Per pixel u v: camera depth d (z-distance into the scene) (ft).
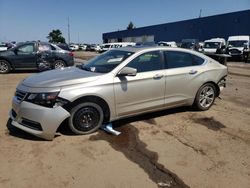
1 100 24.27
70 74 16.72
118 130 17.12
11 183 11.34
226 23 142.00
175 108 21.83
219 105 23.32
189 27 166.71
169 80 18.58
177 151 14.44
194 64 20.44
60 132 16.38
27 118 14.88
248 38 90.48
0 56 42.65
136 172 12.33
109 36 274.57
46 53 44.42
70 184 11.36
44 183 11.39
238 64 73.10
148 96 17.80
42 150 14.17
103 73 16.49
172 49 19.35
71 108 15.38
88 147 14.66
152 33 202.28
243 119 19.67
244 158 13.79
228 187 11.32
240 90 30.63
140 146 14.96
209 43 92.27
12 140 15.30
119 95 16.56
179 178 11.90
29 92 14.94
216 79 21.35
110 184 11.41
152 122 18.66
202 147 14.97
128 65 17.02
